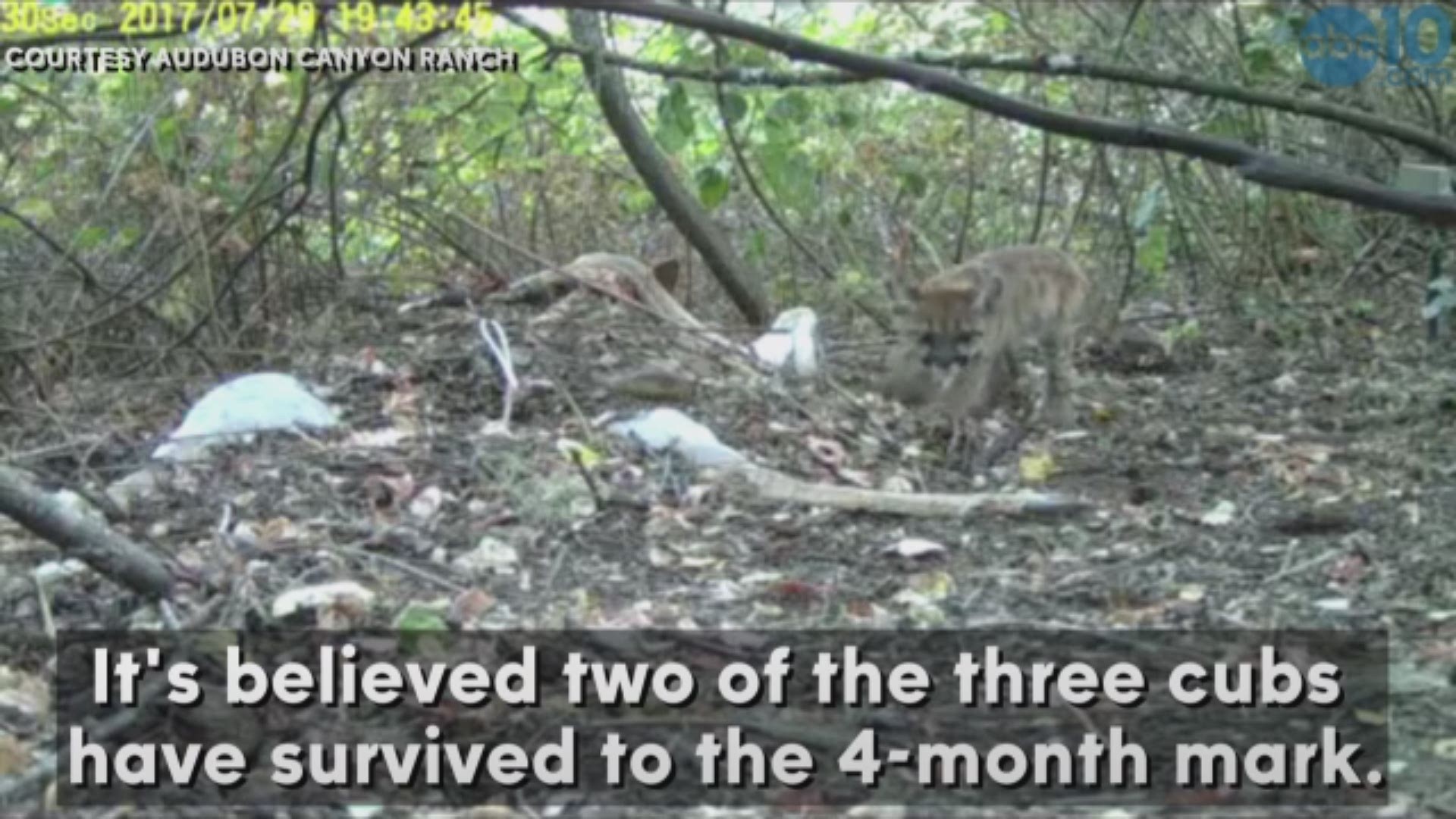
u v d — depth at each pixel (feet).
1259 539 21.29
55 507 19.15
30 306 24.36
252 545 20.30
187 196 23.99
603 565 20.57
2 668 18.95
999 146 28.58
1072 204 28.78
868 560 20.83
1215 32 27.63
